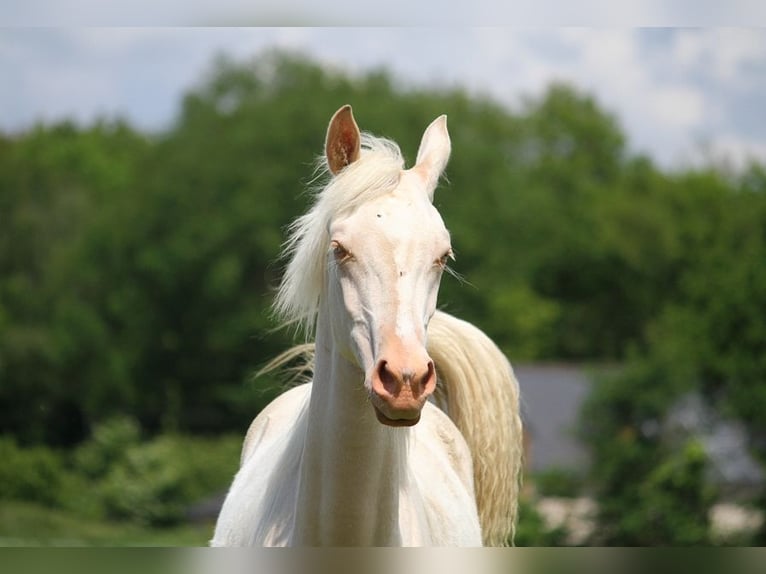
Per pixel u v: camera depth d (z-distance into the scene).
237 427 36.12
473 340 5.10
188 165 39.06
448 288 39.22
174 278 37.25
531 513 20.39
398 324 3.14
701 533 20.17
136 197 39.25
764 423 21.52
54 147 53.59
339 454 3.44
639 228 45.75
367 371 3.18
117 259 38.22
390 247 3.24
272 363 5.01
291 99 41.47
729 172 50.19
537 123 56.03
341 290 3.31
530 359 40.59
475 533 4.38
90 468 28.52
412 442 4.38
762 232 27.81
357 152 3.61
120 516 26.42
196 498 27.66
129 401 36.69
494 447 5.04
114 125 58.94
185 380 37.22
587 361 45.59
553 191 50.16
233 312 36.78
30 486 26.98
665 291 45.66
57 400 36.41
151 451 28.53
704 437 21.97
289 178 38.66
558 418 28.16
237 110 41.97
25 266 39.62
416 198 3.38
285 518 3.76
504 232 42.00
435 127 3.91
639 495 20.91
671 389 22.20
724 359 22.02
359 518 3.48
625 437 22.17
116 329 37.75
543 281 45.56
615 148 57.25
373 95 44.03
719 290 22.86
